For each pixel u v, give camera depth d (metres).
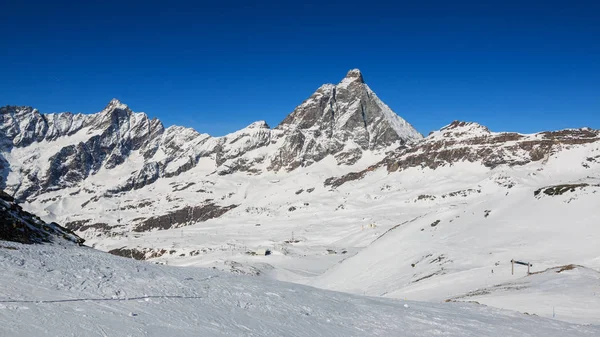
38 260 25.14
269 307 25.41
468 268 81.75
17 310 16.36
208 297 24.97
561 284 52.88
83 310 18.16
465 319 30.09
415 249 104.25
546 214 103.81
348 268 111.56
